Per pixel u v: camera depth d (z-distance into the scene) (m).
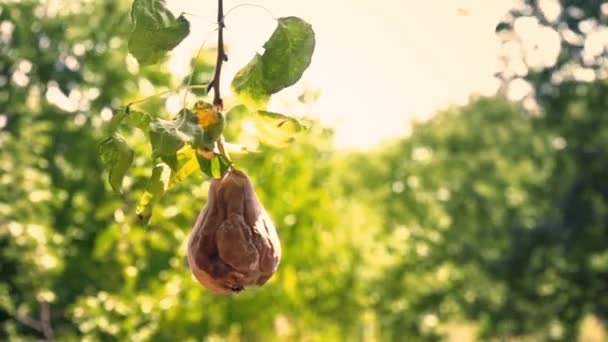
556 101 12.13
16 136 9.84
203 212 2.46
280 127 2.46
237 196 2.43
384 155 19.38
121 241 8.66
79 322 9.27
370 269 12.05
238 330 9.72
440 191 16.91
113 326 8.82
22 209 9.09
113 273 9.53
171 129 2.21
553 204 14.44
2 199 9.22
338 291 10.96
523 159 17.22
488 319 15.51
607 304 14.41
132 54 2.39
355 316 11.53
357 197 14.64
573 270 14.27
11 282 9.91
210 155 2.38
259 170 9.52
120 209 8.45
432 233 15.77
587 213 14.08
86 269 9.67
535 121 13.54
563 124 13.33
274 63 2.43
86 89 9.96
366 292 12.30
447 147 20.20
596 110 12.50
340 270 11.02
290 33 2.43
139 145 7.74
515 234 15.11
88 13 10.12
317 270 10.60
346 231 11.62
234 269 2.40
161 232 8.80
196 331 9.33
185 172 2.41
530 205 15.45
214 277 2.41
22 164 9.23
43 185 9.23
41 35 10.10
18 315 9.70
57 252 9.15
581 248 14.18
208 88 2.38
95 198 9.87
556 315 14.75
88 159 9.95
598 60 10.65
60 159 10.02
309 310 10.74
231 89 2.44
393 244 13.54
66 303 9.97
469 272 15.72
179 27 2.38
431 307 15.43
